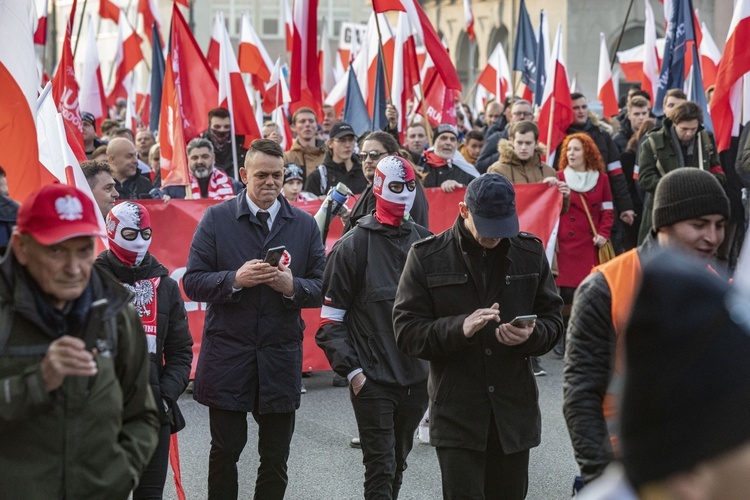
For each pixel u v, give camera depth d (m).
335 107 18.48
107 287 3.25
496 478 4.71
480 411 4.57
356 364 5.43
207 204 9.26
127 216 4.98
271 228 5.70
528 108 12.48
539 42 17.22
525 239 4.69
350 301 5.55
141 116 24.14
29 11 5.49
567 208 10.12
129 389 3.41
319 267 5.78
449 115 16.41
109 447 3.21
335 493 6.50
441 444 4.61
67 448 3.11
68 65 9.84
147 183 10.38
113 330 3.28
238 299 5.45
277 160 5.64
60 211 3.01
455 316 4.57
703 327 1.10
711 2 38.09
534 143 10.34
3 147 5.45
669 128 10.45
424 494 6.47
